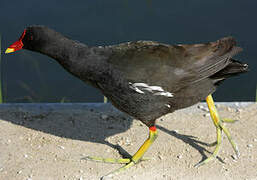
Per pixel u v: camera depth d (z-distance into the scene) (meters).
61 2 9.44
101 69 4.35
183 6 9.23
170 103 4.43
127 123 5.52
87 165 4.67
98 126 5.45
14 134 5.21
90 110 5.84
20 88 7.48
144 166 4.66
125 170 4.59
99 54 4.42
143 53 4.34
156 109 4.41
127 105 4.41
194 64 4.31
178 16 8.83
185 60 4.32
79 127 5.43
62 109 5.85
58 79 7.79
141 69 4.26
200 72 4.32
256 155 4.79
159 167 4.64
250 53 7.77
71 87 7.62
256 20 8.57
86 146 5.02
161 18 8.79
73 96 7.39
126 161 4.73
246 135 5.16
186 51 4.36
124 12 9.02
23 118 5.59
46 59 8.26
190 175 4.50
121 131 5.34
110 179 4.44
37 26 4.52
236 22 8.52
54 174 4.51
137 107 4.39
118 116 5.68
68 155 4.84
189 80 4.32
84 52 4.41
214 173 4.52
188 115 5.66
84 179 4.44
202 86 4.43
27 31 4.58
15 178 4.43
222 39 4.46
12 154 4.82
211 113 4.77
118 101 4.45
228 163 4.67
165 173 4.54
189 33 8.23
